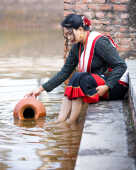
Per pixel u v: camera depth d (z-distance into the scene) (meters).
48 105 4.91
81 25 3.88
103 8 6.25
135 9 6.23
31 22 26.94
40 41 17.50
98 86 3.93
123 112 3.62
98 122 3.27
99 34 3.97
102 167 2.29
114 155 2.48
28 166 2.93
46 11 27.59
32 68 8.80
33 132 3.77
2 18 27.25
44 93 5.69
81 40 3.97
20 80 6.98
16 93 5.72
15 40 18.31
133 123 3.18
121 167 2.29
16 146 3.37
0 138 3.59
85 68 4.04
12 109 4.75
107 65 4.11
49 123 4.07
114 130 3.03
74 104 3.99
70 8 6.24
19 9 27.70
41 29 25.52
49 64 9.59
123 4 6.24
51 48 14.16
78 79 3.89
